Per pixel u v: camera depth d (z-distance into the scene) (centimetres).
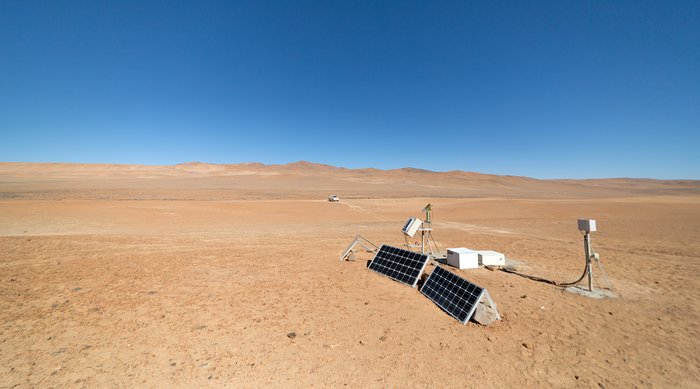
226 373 431
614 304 718
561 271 1008
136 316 600
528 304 712
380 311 657
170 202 3700
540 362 479
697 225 2183
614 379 441
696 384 431
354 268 996
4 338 502
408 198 5838
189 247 1296
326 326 582
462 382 426
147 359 458
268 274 909
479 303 624
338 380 424
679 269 1037
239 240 1535
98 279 811
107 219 2250
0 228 1748
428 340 538
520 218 2881
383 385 416
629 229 2034
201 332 544
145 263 989
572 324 611
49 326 549
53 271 866
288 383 415
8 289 717
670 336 568
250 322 589
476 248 1410
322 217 3016
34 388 385
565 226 2294
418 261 855
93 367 434
